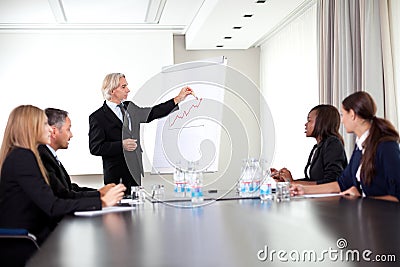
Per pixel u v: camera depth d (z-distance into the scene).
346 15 5.17
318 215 2.31
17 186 2.86
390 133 3.12
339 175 3.69
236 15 6.38
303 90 6.83
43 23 7.41
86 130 7.74
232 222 2.21
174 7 6.82
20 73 7.68
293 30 7.18
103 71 7.85
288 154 7.46
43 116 2.99
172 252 1.59
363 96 3.22
